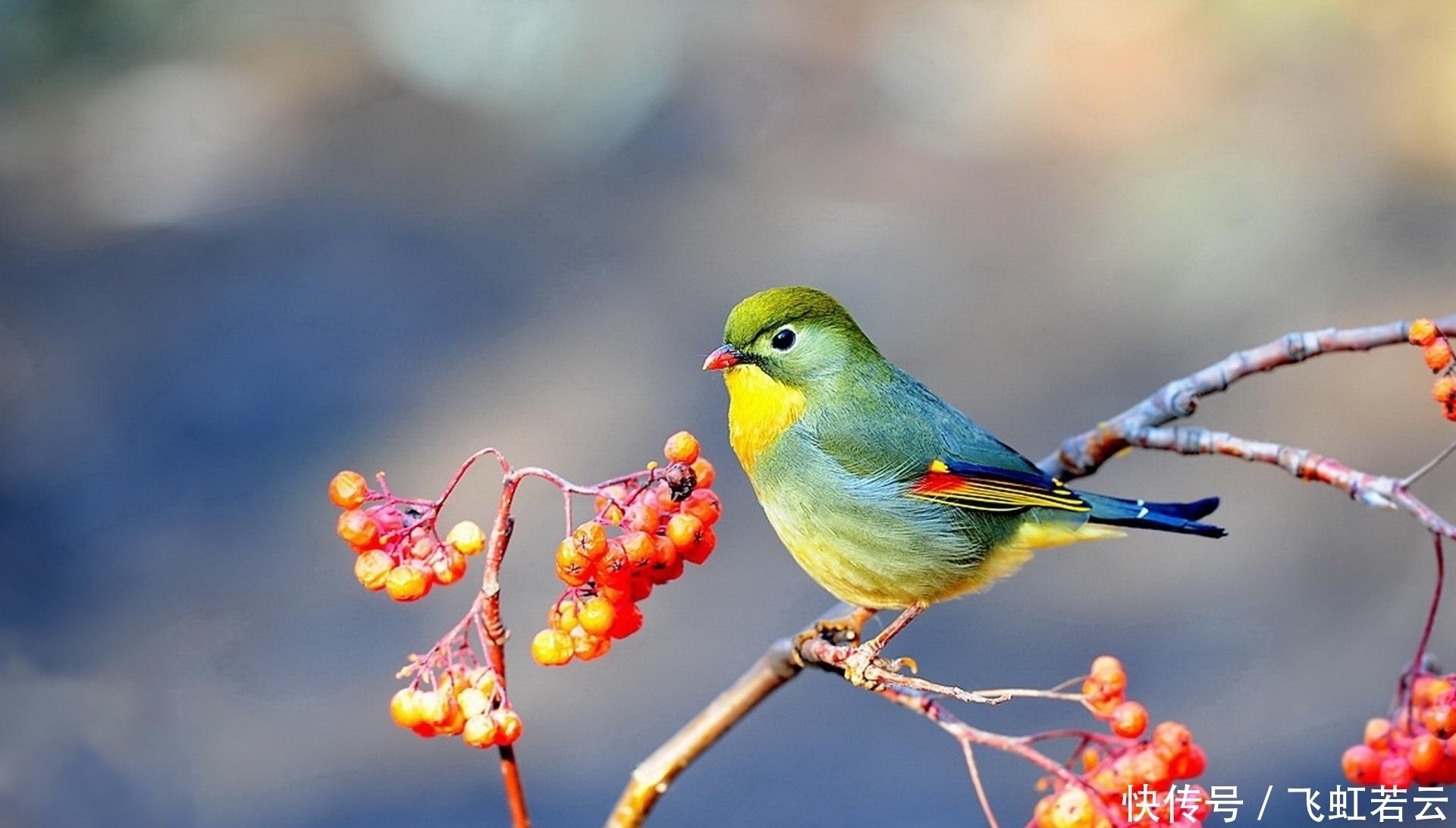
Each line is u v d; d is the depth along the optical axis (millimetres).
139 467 14031
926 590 6754
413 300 15727
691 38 18297
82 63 18797
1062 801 4375
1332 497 12648
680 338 14938
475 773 11062
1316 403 13438
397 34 18734
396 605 12430
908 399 6805
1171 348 14172
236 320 15703
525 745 11219
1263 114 16656
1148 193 15781
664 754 5203
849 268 15617
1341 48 17016
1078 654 11484
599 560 4145
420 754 11234
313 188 17391
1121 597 12062
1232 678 11156
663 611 12281
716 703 5215
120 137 18203
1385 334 5141
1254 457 5340
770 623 12016
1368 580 11883
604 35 18016
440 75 18391
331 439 14125
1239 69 17328
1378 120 16141
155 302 16016
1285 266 14773
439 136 18062
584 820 10562
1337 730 10617
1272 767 10312
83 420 14594
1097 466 5867
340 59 19031
